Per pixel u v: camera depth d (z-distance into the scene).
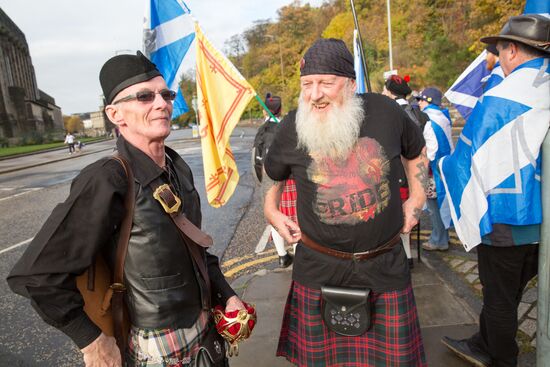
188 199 1.41
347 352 1.71
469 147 1.85
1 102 54.97
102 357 1.14
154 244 1.19
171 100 1.35
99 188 1.11
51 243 1.05
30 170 16.78
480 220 1.78
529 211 1.69
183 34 2.98
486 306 1.93
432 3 29.75
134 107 1.23
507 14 17.55
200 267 1.34
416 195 1.76
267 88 61.78
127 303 1.24
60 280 1.06
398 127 1.62
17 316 3.23
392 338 1.62
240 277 3.57
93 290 1.18
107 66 1.26
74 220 1.08
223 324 1.37
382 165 1.56
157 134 1.26
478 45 19.55
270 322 2.77
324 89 1.53
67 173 13.82
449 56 23.20
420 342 1.71
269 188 1.88
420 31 28.89
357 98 1.61
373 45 32.12
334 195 1.57
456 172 1.91
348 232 1.57
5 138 49.00
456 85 3.36
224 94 2.96
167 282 1.22
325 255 1.64
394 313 1.61
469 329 2.49
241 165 11.40
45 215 6.95
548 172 1.54
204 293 1.35
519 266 1.83
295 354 1.82
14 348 2.76
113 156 1.20
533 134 1.67
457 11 25.88
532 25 1.69
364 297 1.57
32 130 59.78
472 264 3.45
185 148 19.34
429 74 24.03
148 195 1.20
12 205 8.17
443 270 3.36
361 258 1.60
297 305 1.78
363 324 1.59
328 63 1.50
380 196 1.56
